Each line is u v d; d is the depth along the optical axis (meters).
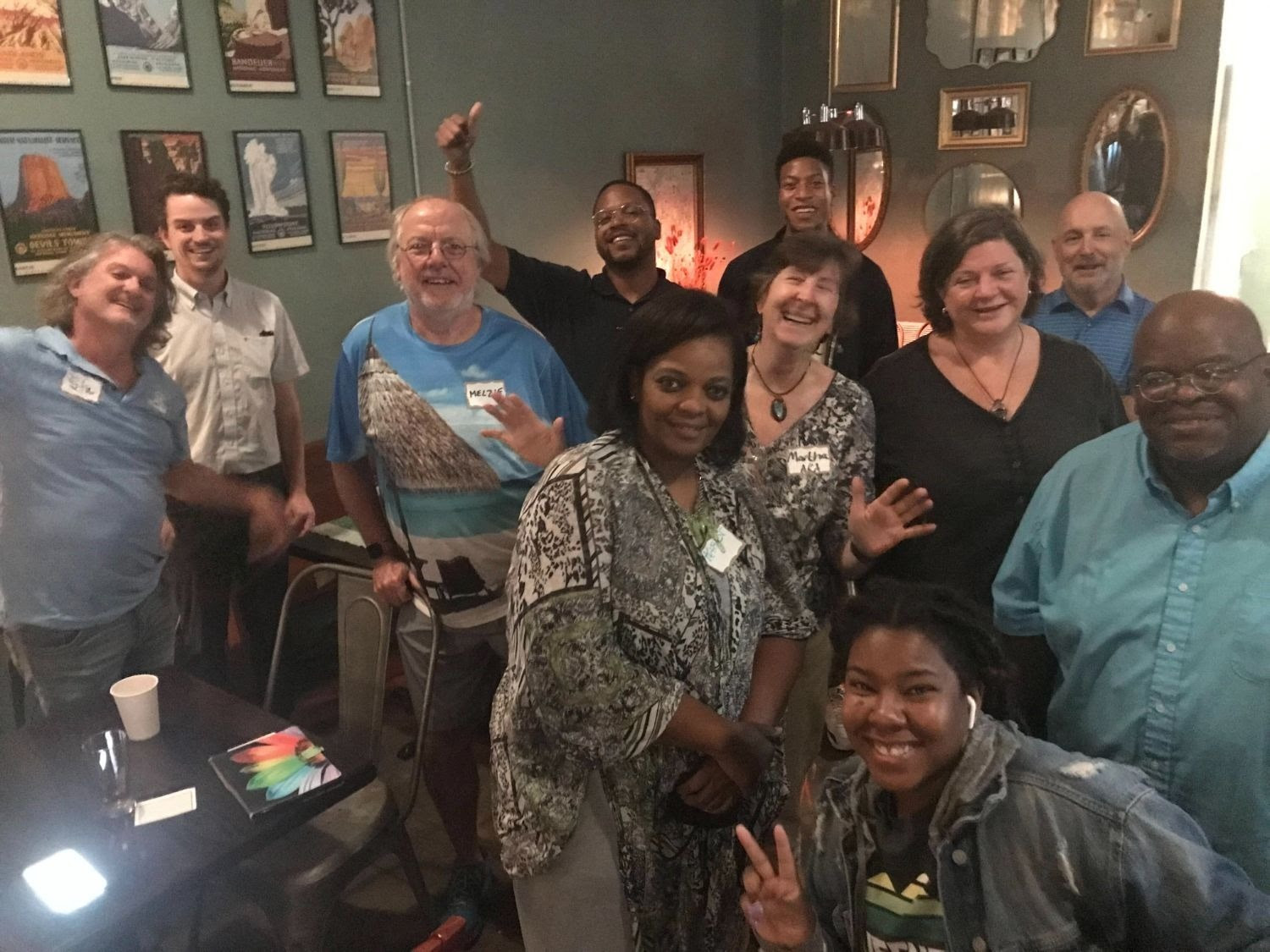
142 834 1.59
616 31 4.56
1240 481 1.18
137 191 3.03
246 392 2.99
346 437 2.28
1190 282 4.54
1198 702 1.19
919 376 1.99
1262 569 1.16
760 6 5.27
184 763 1.81
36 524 2.13
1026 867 1.05
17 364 2.06
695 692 1.39
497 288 2.89
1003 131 4.81
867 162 5.23
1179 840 0.97
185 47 3.09
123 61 2.94
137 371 2.26
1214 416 1.14
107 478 2.18
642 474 1.36
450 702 2.30
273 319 3.08
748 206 5.52
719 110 5.18
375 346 2.18
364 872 2.54
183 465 2.41
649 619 1.33
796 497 1.92
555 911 1.46
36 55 2.74
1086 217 2.73
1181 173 4.44
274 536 2.55
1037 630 1.45
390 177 3.81
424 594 2.20
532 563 1.33
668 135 4.93
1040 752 1.08
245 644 3.38
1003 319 1.87
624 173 4.75
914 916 1.15
